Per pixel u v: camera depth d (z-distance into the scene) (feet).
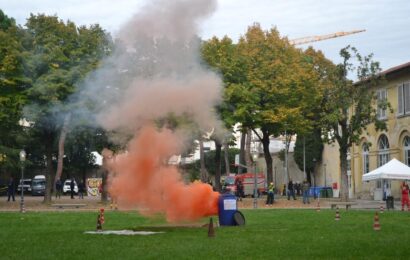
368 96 152.97
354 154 197.36
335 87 152.87
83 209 122.21
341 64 152.87
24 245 53.83
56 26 128.67
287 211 112.57
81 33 128.26
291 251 48.96
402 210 119.14
